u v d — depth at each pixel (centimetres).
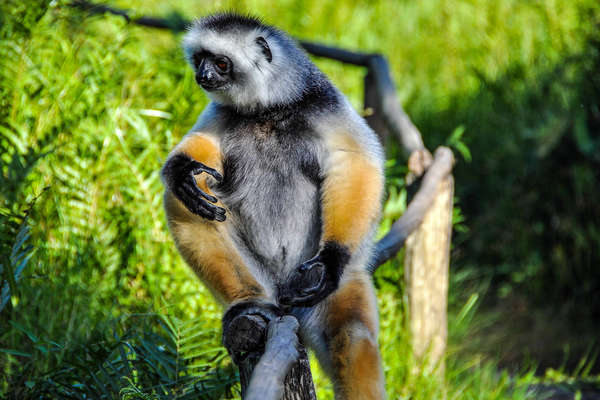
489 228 1267
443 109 1478
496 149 1334
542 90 1363
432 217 837
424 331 830
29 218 747
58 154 812
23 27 877
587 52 1294
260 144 616
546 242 1240
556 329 1138
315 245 625
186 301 771
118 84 904
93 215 808
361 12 1770
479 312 1163
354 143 606
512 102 1400
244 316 500
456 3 1742
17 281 659
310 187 617
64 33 939
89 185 810
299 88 624
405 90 1578
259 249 624
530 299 1209
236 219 620
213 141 616
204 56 628
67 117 827
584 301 1184
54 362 664
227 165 618
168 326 697
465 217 1296
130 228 803
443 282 846
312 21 1728
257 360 499
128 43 934
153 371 642
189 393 634
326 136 609
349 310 588
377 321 599
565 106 1271
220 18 645
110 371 634
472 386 851
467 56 1650
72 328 696
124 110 864
